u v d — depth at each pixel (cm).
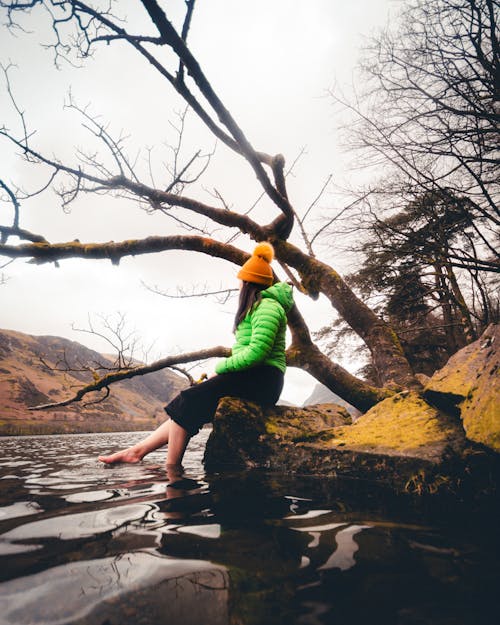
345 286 503
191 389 285
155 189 485
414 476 201
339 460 242
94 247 481
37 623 64
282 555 98
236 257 498
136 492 181
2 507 149
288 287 285
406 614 69
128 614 68
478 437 191
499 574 86
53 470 266
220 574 85
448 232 857
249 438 303
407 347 1376
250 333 268
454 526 128
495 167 604
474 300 1084
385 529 123
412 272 990
